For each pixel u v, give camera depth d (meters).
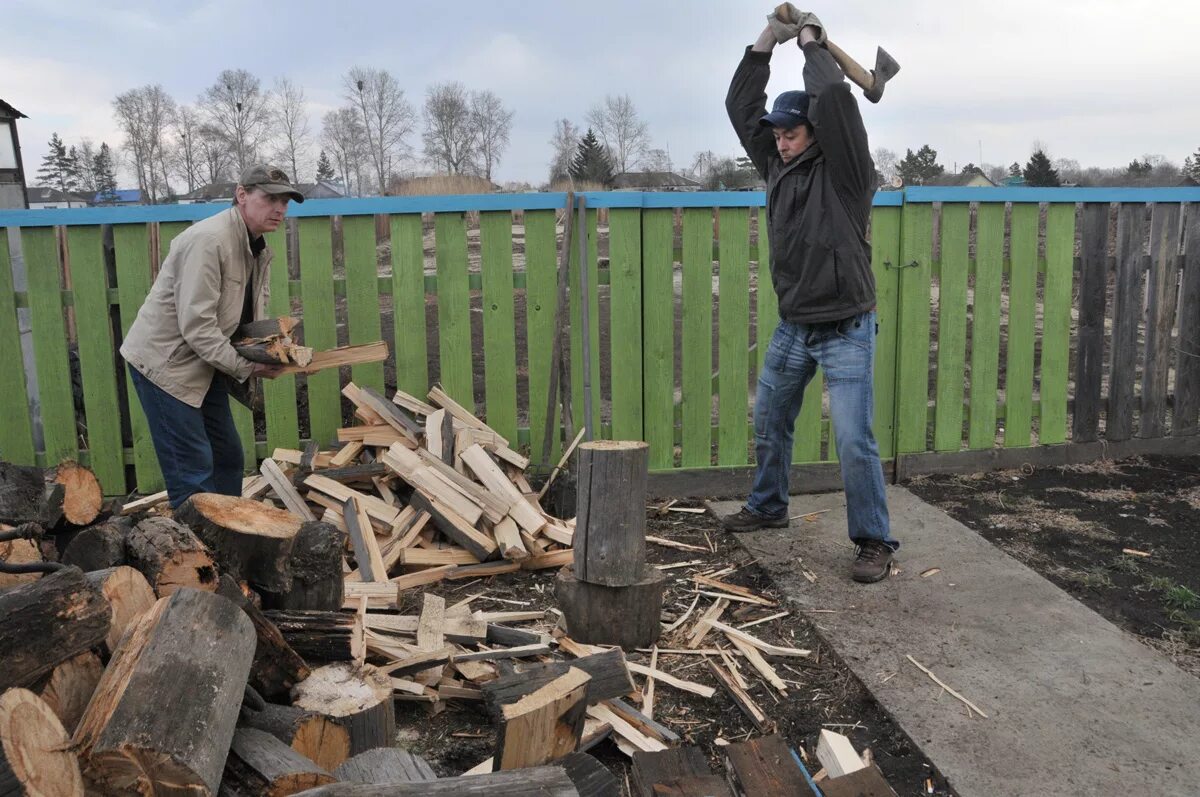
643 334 5.28
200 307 3.57
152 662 2.03
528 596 4.08
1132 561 4.32
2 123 11.85
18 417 5.06
